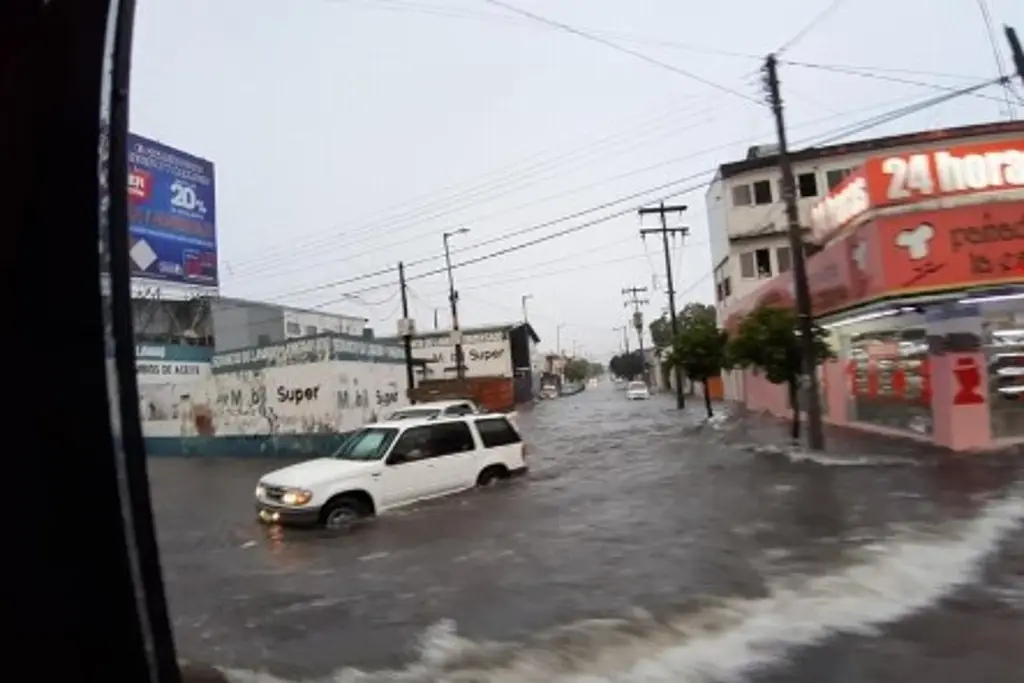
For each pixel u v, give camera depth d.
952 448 16.44
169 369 30.89
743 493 12.95
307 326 55.25
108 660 1.38
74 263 1.39
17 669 1.35
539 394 86.88
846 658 5.47
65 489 1.38
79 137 1.40
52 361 1.38
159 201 30.02
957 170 16.23
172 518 15.16
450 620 7.00
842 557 8.30
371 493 12.74
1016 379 16.42
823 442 18.59
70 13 1.39
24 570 1.37
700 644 5.94
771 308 20.62
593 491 13.96
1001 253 16.03
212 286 32.69
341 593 8.25
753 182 41.59
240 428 28.95
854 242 18.41
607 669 5.55
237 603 8.08
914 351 18.62
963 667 5.22
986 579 7.24
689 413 38.84
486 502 13.30
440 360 65.88
